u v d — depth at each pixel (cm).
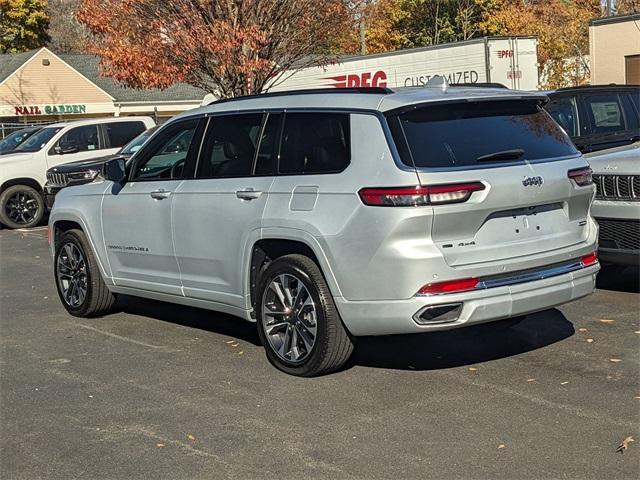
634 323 716
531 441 477
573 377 584
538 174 571
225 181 656
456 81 2278
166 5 1551
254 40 1540
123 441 502
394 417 522
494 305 549
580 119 1033
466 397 553
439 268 534
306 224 579
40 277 1095
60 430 524
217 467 460
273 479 442
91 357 688
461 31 4278
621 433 483
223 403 561
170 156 723
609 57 2517
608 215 764
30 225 1731
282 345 618
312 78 2652
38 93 4375
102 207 775
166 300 736
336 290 570
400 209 532
